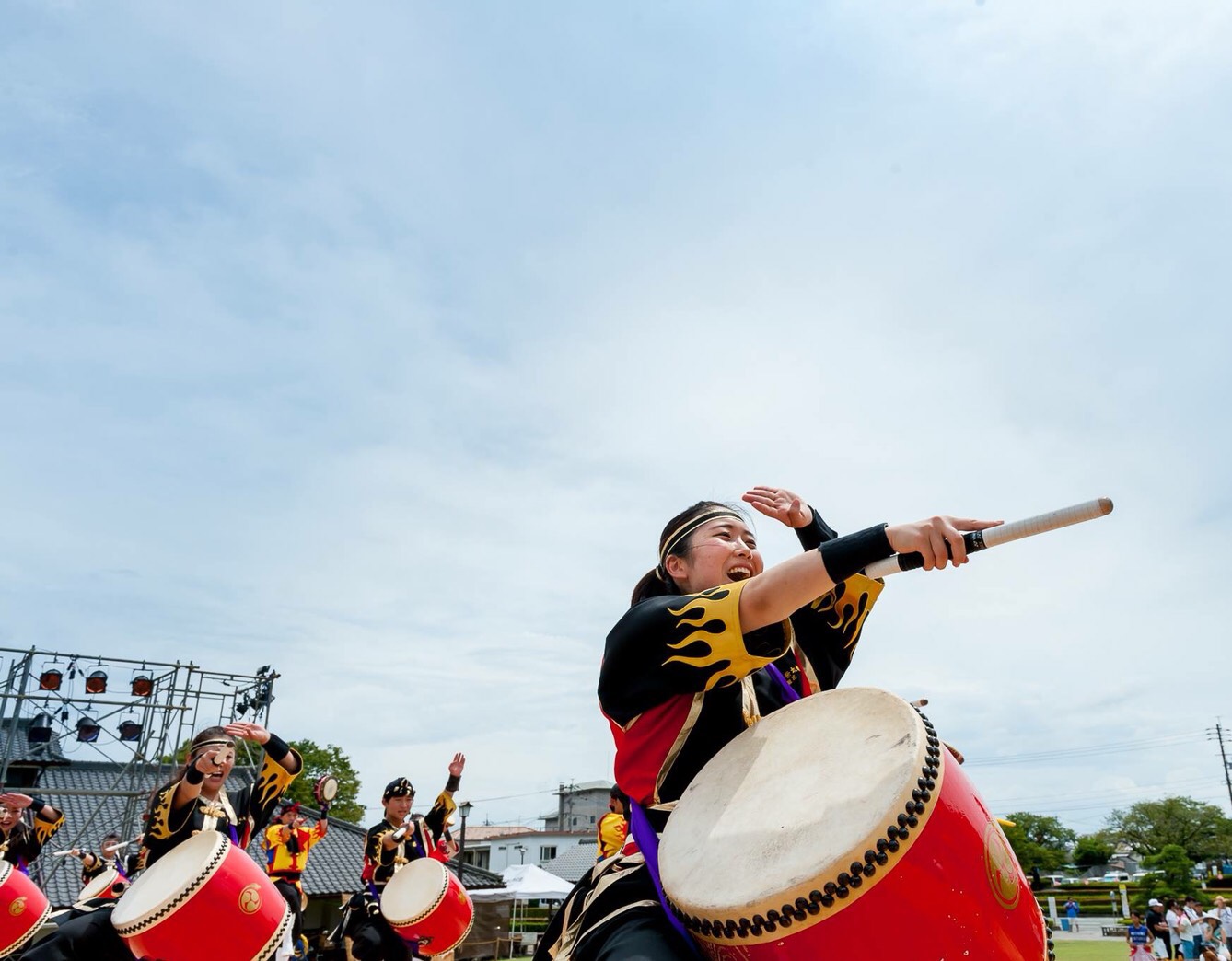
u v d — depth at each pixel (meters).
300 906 9.56
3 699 19.34
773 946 1.45
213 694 21.23
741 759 1.86
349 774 41.97
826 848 1.47
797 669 2.29
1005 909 1.51
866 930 1.42
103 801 20.00
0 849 5.99
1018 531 1.53
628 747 1.97
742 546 2.13
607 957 1.55
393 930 7.35
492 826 79.62
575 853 57.88
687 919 1.57
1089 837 94.06
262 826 5.06
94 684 19.92
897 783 1.51
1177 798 84.94
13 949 4.88
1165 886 52.16
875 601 2.38
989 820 1.62
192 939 3.62
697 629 1.76
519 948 31.83
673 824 1.80
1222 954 21.14
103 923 4.18
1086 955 23.67
